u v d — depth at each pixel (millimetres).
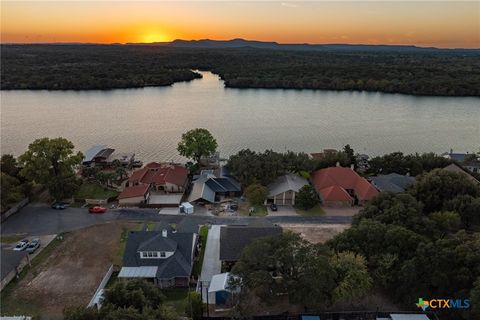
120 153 111688
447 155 107000
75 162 83938
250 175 84000
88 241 64188
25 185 79125
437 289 45906
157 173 90125
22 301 49312
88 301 49219
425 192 66625
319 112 177250
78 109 176250
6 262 54094
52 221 71250
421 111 182125
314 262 43406
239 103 197750
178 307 48562
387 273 48281
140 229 68438
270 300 43719
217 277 51719
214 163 104875
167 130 141125
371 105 196875
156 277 52531
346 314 45469
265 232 58281
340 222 71875
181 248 56906
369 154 119875
